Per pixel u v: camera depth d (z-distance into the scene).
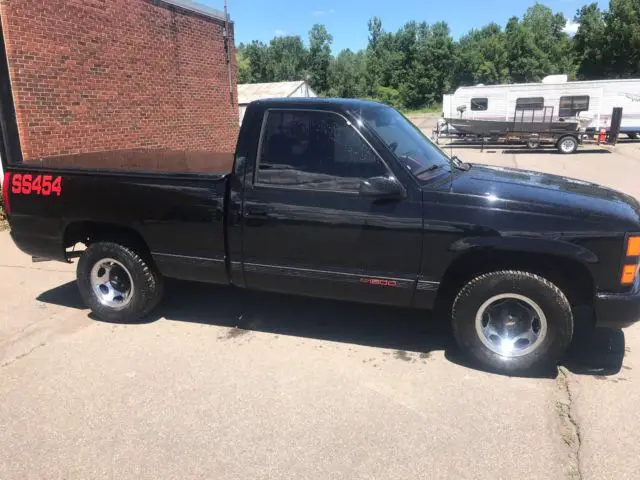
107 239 4.48
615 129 22.19
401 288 3.62
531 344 3.51
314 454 2.80
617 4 55.84
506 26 70.31
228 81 15.85
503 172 4.24
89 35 10.29
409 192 3.50
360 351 3.98
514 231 3.32
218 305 4.92
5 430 3.05
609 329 4.22
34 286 5.51
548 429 2.98
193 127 14.25
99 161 5.02
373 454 2.79
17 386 3.54
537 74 64.50
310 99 3.82
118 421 3.12
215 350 4.03
